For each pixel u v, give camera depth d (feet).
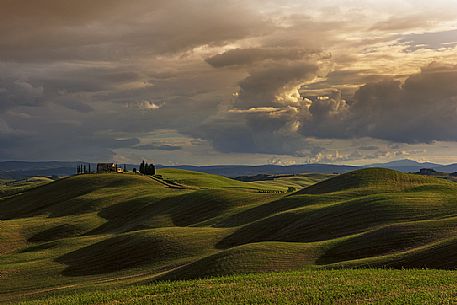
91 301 111.14
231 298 100.94
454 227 181.98
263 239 254.88
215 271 162.40
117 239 271.28
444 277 111.75
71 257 260.21
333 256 176.65
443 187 330.54
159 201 458.09
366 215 250.98
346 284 107.65
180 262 214.28
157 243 250.98
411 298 90.74
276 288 107.86
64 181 629.10
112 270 228.84
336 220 252.62
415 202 263.49
